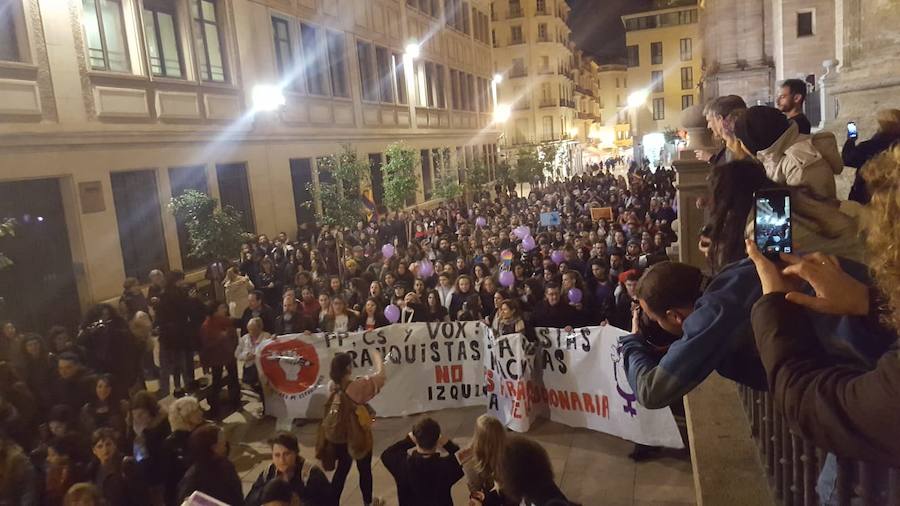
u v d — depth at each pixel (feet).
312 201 67.97
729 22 92.94
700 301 7.07
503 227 56.80
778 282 5.71
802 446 8.73
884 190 4.48
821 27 78.79
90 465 19.15
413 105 102.27
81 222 44.21
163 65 53.11
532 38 216.74
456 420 27.04
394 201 70.44
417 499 16.06
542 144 176.24
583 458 23.20
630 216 49.47
